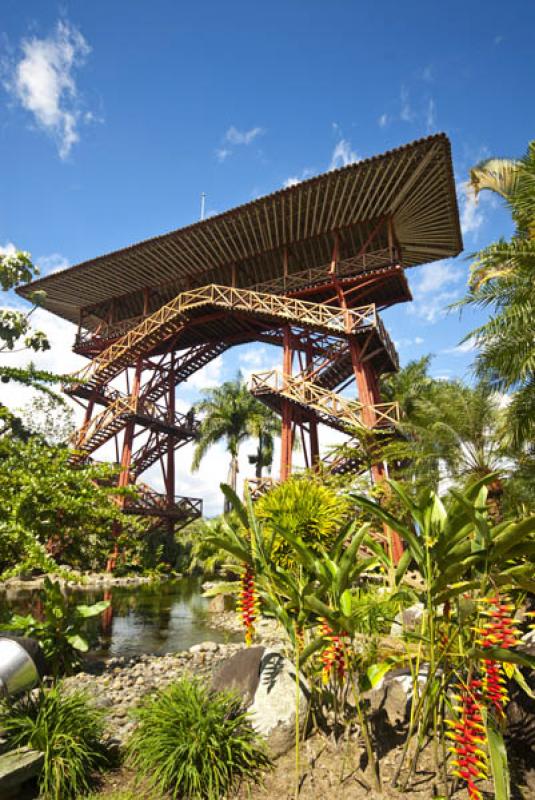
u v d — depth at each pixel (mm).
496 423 12266
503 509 11430
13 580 18547
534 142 8961
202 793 3180
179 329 24906
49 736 3463
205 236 22938
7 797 3057
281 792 3111
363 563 3182
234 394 31266
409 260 24438
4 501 4191
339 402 17391
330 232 21969
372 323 18438
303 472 15789
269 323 23703
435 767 3125
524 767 3104
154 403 27484
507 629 2352
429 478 12977
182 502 27984
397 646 4434
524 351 8758
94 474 4805
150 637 10102
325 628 2982
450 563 2682
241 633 10531
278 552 5000
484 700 2449
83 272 26609
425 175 18359
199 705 3721
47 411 22250
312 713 3688
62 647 6051
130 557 22078
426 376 26531
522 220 9719
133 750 3682
